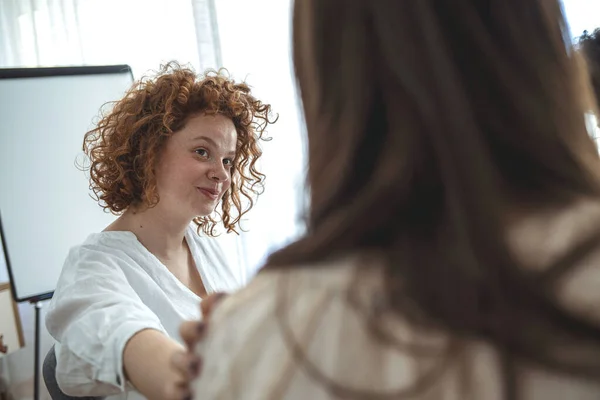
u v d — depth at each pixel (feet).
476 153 1.29
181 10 7.83
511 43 1.43
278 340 1.40
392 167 1.34
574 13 5.54
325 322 1.37
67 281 4.04
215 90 4.60
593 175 1.48
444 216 1.34
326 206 1.43
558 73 1.48
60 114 6.99
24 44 9.72
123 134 4.50
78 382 3.49
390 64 1.36
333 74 1.48
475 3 1.44
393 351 1.32
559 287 1.31
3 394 6.97
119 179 4.54
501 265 1.27
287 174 7.11
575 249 1.33
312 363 1.35
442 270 1.29
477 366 1.28
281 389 1.37
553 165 1.41
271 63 7.17
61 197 6.91
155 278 4.38
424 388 1.29
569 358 1.24
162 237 4.65
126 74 7.49
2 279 8.91
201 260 4.88
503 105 1.40
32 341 8.74
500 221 1.29
